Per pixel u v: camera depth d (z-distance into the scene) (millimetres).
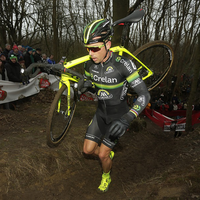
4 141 2992
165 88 11594
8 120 3877
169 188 2055
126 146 4023
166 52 2680
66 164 2781
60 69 1923
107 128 1971
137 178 2785
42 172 2494
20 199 2088
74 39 13812
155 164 3299
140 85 1607
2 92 4414
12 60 4602
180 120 6035
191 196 1807
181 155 3439
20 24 10508
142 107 1497
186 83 13320
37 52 5586
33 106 5078
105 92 1799
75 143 3246
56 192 2287
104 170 2189
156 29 10250
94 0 12000
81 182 2525
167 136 6301
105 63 1668
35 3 9750
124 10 3582
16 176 2314
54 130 2445
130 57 2193
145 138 4734
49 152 2809
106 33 1476
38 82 5520
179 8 10562
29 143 3008
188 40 12562
